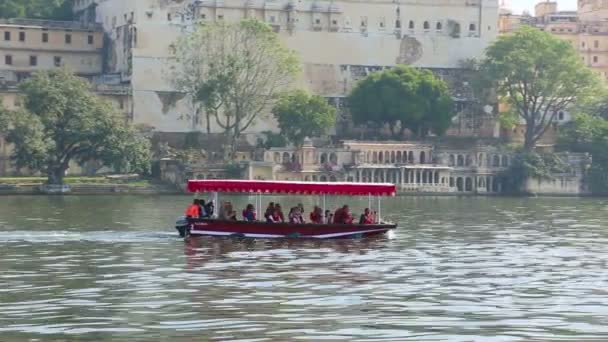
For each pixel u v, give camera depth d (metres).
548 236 95.62
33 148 171.75
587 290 59.03
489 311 51.94
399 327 47.84
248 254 74.69
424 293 57.34
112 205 143.75
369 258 73.44
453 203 165.88
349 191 86.38
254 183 86.38
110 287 58.59
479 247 83.19
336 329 47.28
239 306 52.69
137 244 81.06
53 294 56.06
